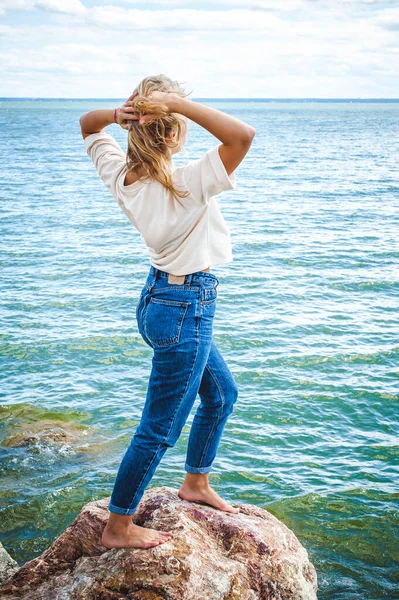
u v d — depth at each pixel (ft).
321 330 42.63
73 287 52.90
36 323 43.60
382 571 19.75
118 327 42.80
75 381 34.60
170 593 10.48
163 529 11.68
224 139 9.04
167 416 10.61
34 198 107.24
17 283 53.88
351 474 25.49
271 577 11.52
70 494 23.93
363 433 29.09
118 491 10.96
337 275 57.31
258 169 161.99
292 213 93.30
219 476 25.30
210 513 12.35
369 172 155.63
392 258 64.49
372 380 34.68
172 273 10.02
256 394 32.89
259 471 25.72
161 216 9.68
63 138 291.58
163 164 9.45
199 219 9.87
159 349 10.27
